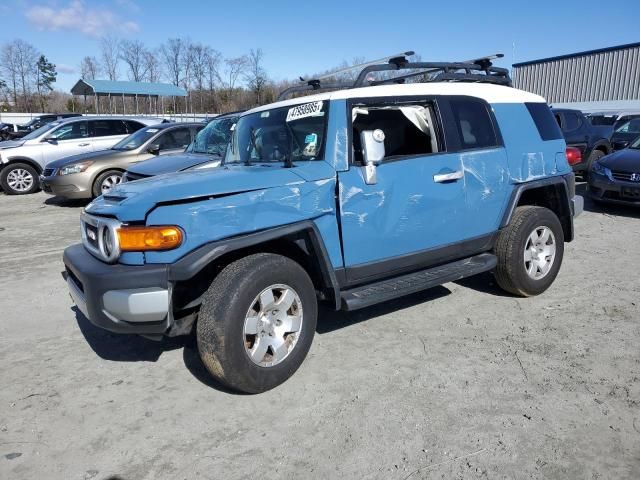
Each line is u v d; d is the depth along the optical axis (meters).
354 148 4.18
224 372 3.26
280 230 3.44
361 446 2.93
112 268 3.24
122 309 3.15
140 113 41.56
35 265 6.72
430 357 3.94
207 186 3.35
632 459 2.75
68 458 2.91
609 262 6.24
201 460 2.86
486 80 5.22
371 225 3.90
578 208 5.56
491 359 3.88
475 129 4.64
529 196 5.39
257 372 3.37
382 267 4.05
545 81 34.53
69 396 3.55
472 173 4.49
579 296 5.11
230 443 3.00
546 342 4.13
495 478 2.64
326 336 4.36
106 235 3.30
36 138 13.36
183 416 3.27
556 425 3.05
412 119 4.51
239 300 3.23
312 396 3.45
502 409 3.23
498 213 4.77
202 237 3.23
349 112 3.90
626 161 9.05
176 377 3.77
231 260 3.61
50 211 10.68
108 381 3.74
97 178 10.53
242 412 3.30
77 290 3.54
